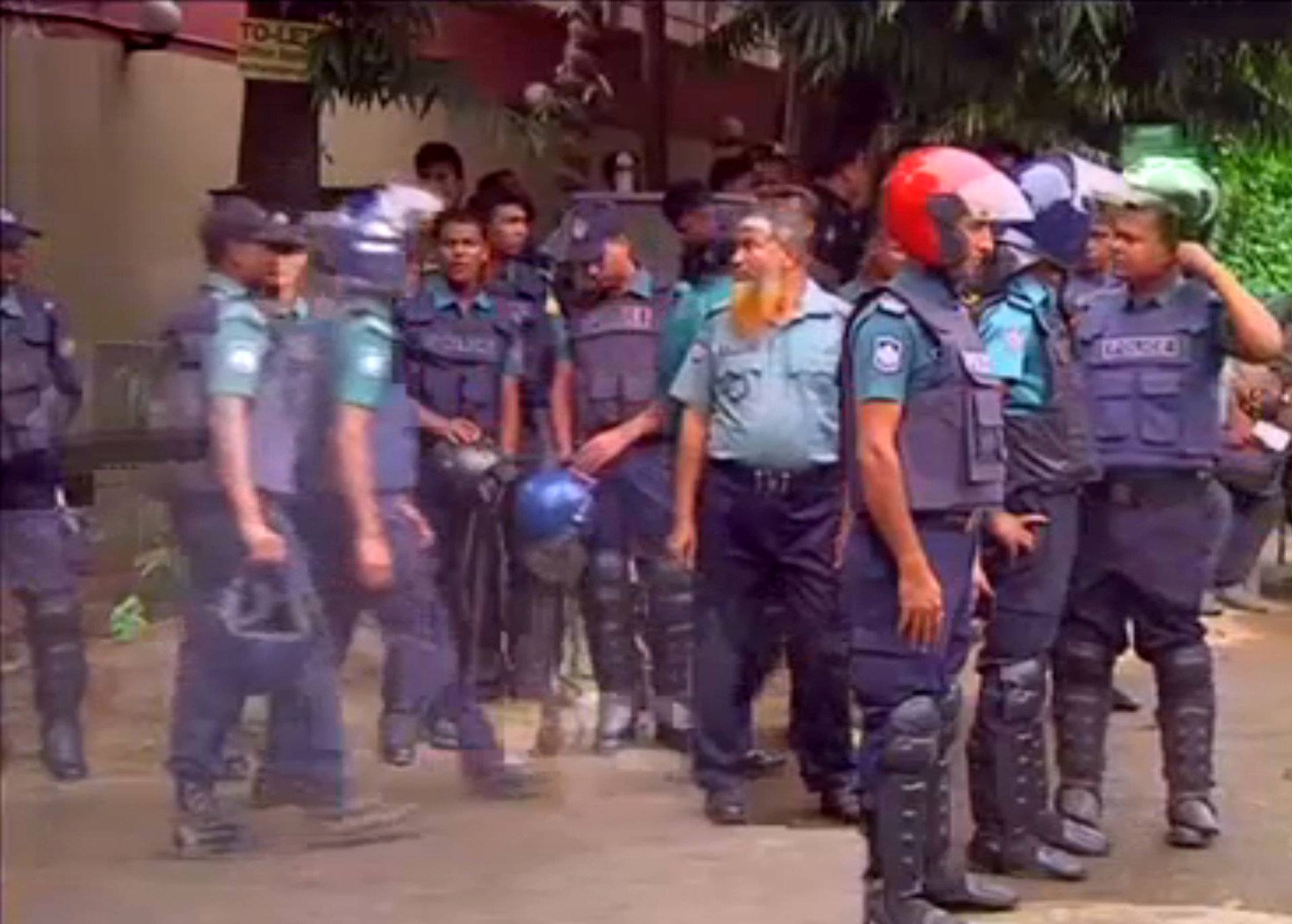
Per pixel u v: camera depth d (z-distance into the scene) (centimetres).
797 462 438
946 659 385
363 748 373
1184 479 451
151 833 332
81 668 310
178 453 341
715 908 366
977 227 371
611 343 462
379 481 375
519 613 409
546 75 559
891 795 385
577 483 427
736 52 514
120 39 365
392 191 444
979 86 421
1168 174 443
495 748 395
